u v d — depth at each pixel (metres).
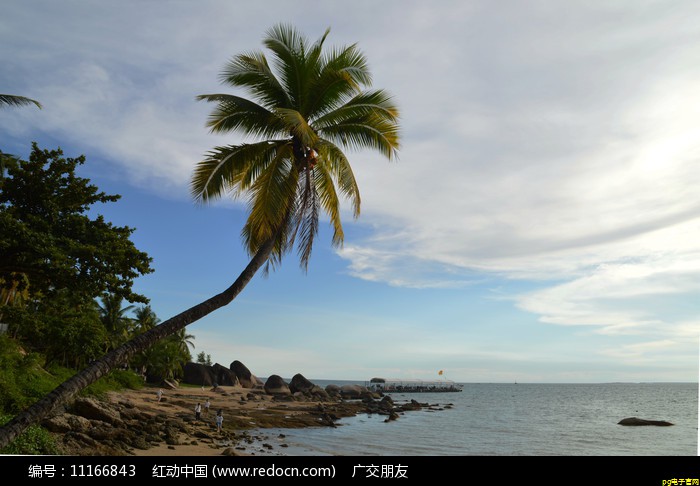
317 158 15.10
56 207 21.28
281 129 14.63
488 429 45.06
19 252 18.86
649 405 93.06
